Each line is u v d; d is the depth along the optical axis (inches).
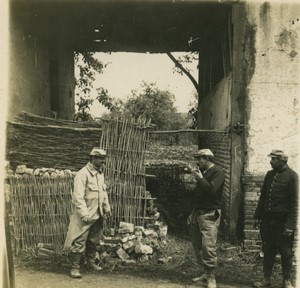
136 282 211.2
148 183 492.4
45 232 260.1
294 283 216.8
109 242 252.7
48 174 262.4
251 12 264.7
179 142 1047.6
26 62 335.6
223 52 331.3
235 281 219.8
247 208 267.0
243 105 273.7
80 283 205.9
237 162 275.1
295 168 265.0
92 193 218.5
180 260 249.6
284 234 203.5
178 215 374.0
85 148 281.4
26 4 315.0
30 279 209.5
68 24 384.5
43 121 299.9
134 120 282.7
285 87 264.8
